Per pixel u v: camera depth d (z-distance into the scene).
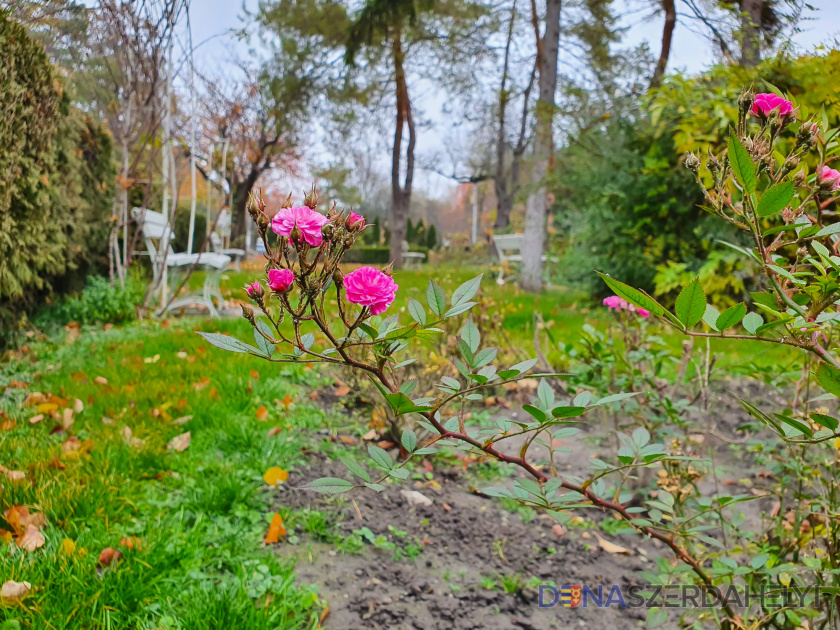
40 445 2.62
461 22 16.66
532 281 11.62
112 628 1.61
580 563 2.37
